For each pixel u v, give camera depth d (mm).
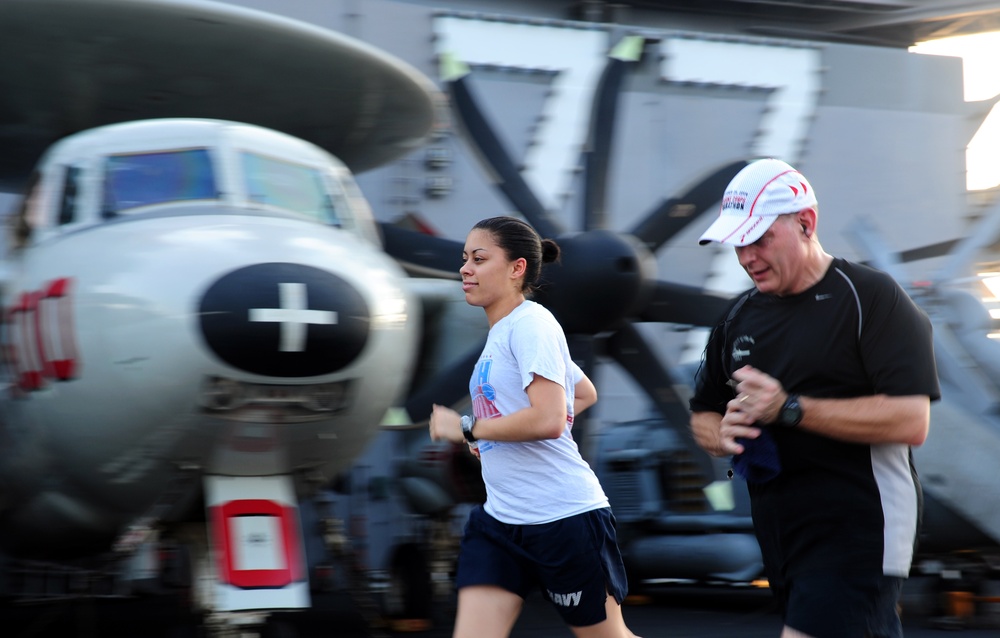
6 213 19500
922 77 28453
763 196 4945
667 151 25375
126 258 9180
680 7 26844
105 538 11672
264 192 10539
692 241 25453
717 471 14266
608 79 14344
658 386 14172
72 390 9344
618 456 17406
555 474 5852
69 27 11562
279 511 9586
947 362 12867
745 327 5297
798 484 5023
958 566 13148
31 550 12680
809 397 4973
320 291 8875
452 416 6012
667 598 17656
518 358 5805
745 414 4883
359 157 16422
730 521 15828
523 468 5844
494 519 5941
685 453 16688
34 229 10773
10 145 15156
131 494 10039
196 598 10133
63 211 10547
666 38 25312
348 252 9820
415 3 24078
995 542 12461
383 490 18875
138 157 10539
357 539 18734
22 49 12023
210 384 8703
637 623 14305
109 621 15344
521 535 5832
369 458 18938
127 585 16391
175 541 10602
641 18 26656
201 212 9984
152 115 14094
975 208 15000
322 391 9156
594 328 12984
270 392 8875
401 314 9781
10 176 16656
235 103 13789
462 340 14109
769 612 15312
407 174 21844
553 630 13766
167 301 8703
